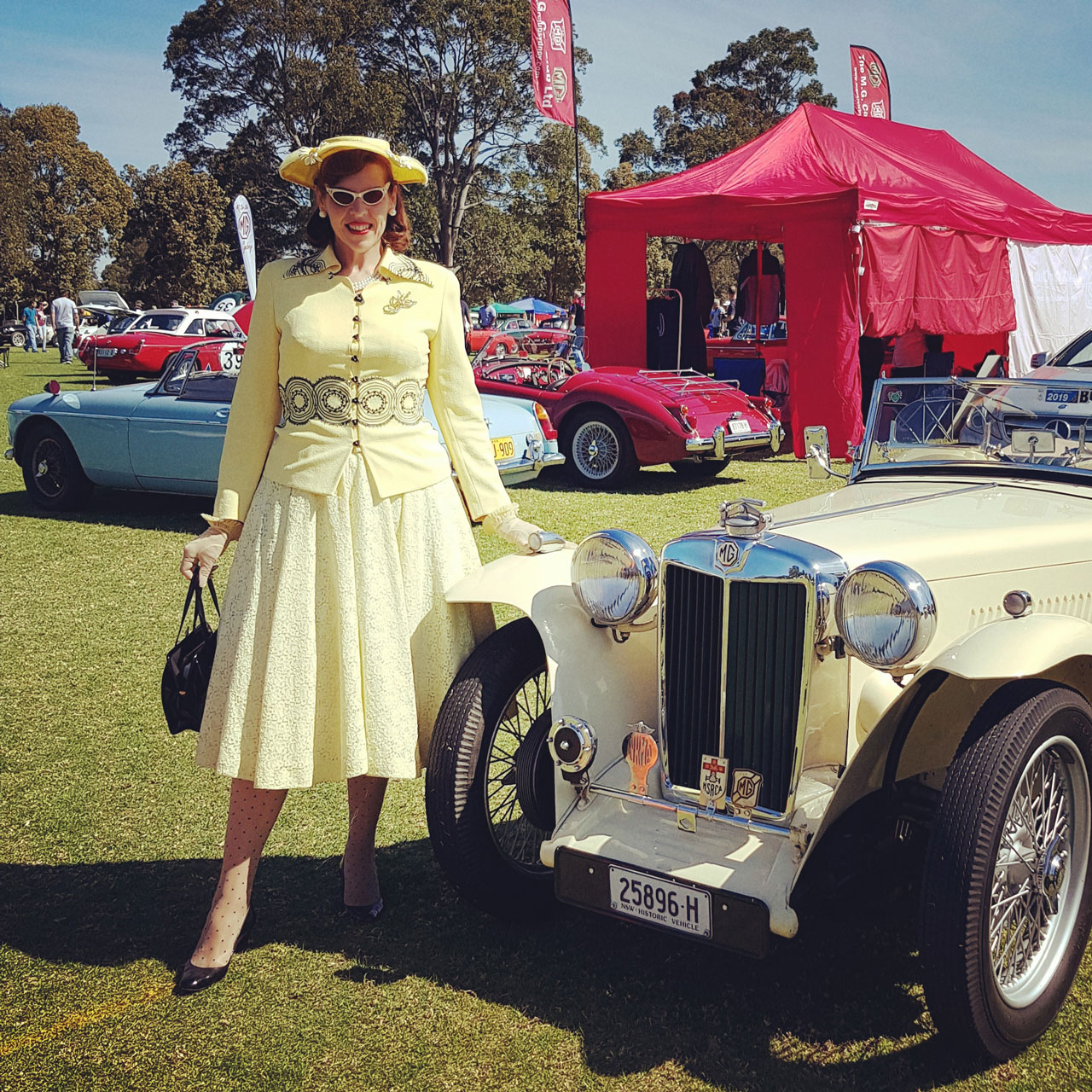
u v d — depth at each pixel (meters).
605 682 2.62
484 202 49.28
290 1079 2.15
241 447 2.54
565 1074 2.16
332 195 2.39
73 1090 2.12
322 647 2.47
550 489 9.19
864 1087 2.10
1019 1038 2.15
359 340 2.44
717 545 2.38
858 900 2.33
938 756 2.45
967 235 11.43
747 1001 2.40
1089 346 6.57
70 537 7.44
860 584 2.17
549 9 14.01
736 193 10.61
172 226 44.22
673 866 2.27
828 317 10.26
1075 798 2.30
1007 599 2.24
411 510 2.54
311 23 45.47
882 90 17.59
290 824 3.36
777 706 2.32
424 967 2.55
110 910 2.83
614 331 11.90
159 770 3.73
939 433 3.37
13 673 4.70
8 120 58.03
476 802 2.56
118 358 18.78
